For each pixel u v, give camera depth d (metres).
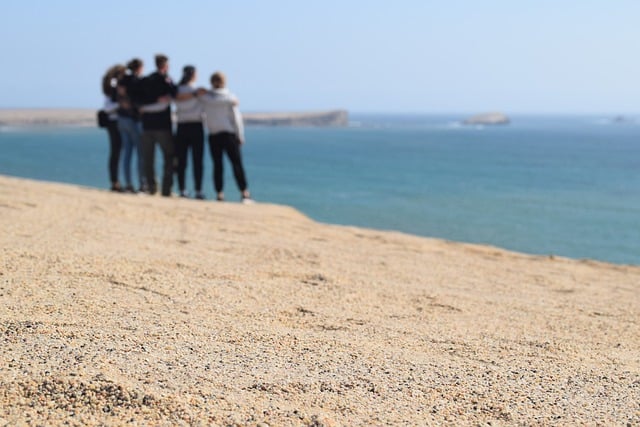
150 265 6.27
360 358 4.32
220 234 8.53
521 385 4.05
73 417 3.17
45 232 7.34
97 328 4.38
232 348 4.29
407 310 5.72
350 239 9.44
